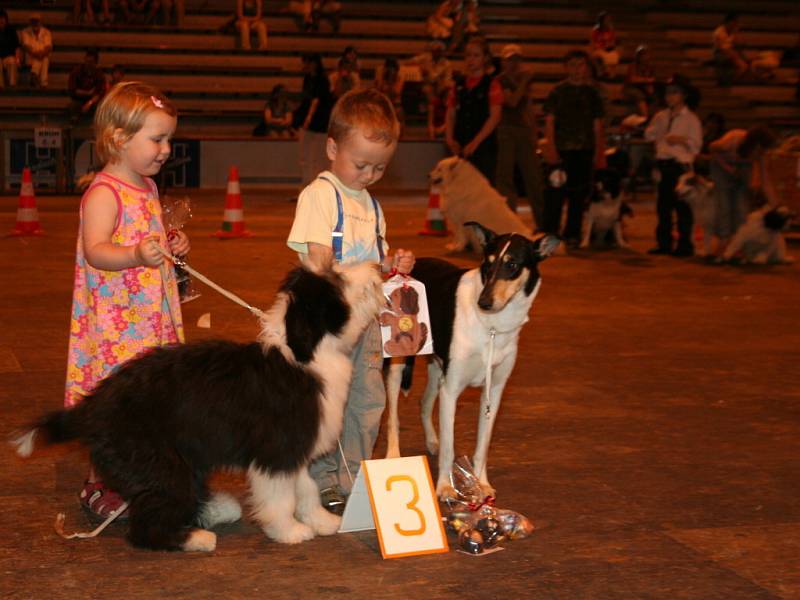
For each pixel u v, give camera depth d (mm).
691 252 12945
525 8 27672
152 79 23953
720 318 8961
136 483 3771
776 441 5531
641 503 4578
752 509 4527
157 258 3832
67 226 14117
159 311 4148
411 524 4008
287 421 3770
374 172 4352
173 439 3754
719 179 12484
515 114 12766
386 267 4469
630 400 6293
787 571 3887
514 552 4016
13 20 24453
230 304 8836
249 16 25094
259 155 21141
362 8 27062
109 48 24172
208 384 3746
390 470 4102
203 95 24031
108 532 4113
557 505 4535
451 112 12766
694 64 26266
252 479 3896
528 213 17906
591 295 9961
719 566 3918
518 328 4484
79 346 4199
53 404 5816
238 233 13438
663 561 3951
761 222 12203
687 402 6273
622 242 13555
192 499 3820
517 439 5492
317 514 4148
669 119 12820
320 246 4277
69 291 9281
